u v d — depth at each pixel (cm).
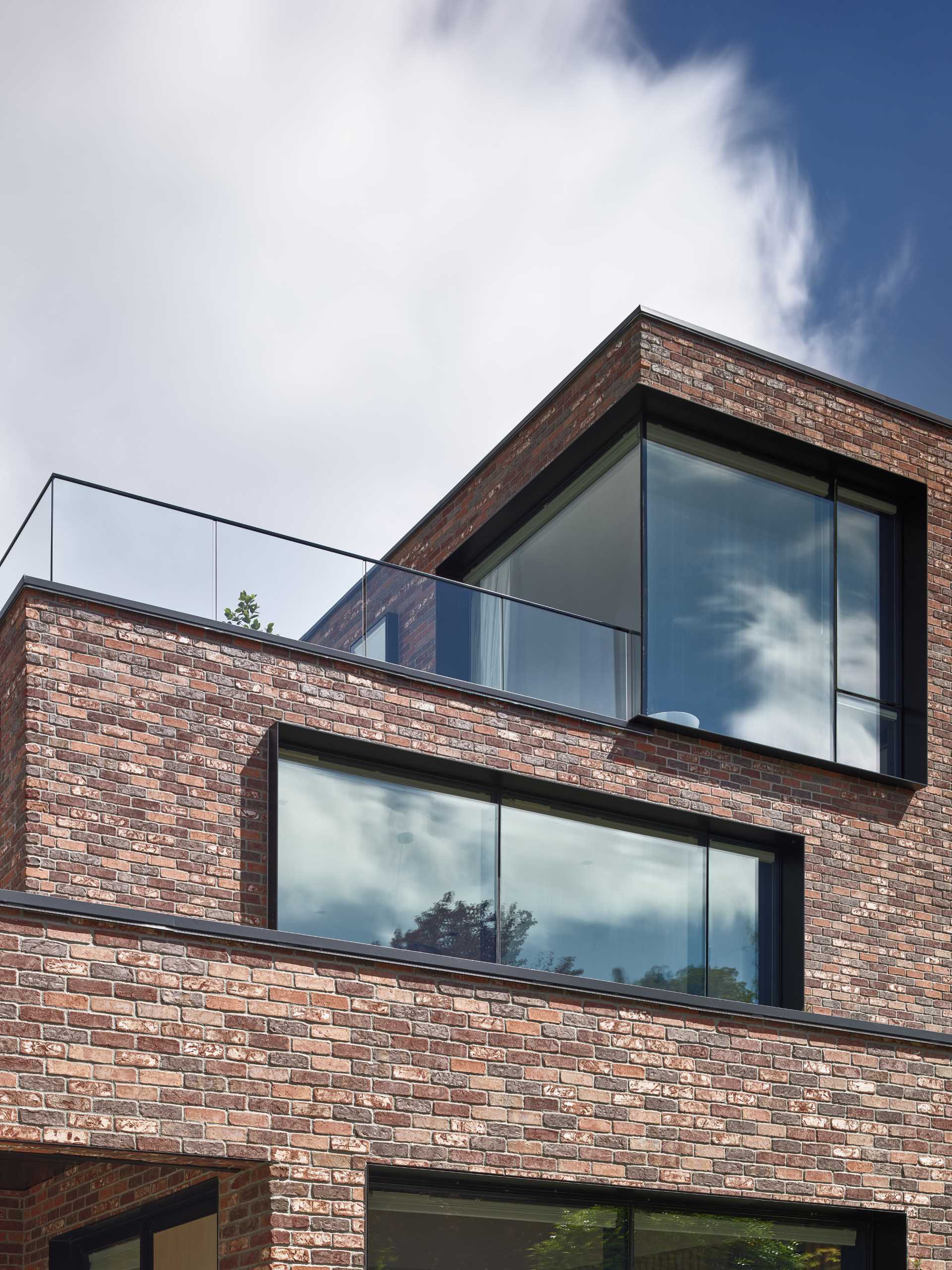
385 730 1255
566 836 1327
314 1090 905
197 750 1163
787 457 1526
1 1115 791
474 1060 977
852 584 1544
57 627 1132
